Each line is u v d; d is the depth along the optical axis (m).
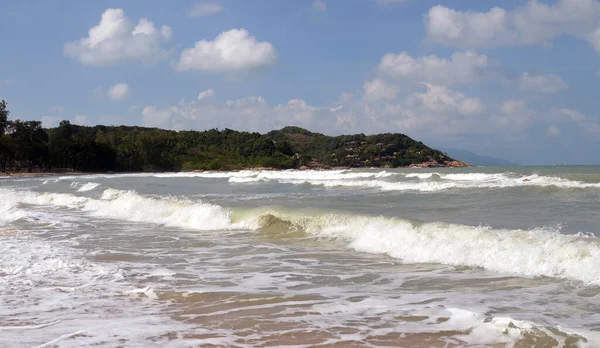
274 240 12.74
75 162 112.31
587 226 12.12
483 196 21.58
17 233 14.70
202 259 10.39
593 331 5.23
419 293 7.24
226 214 16.47
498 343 5.04
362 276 8.53
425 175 41.62
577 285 7.33
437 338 5.24
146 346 5.03
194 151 144.62
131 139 140.00
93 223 17.17
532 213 15.07
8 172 101.12
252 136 161.62
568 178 32.03
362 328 5.64
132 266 9.64
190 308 6.61
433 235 10.78
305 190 30.91
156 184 44.38
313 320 5.98
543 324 5.58
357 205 19.11
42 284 8.09
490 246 9.46
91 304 6.82
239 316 6.19
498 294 7.04
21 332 5.52
